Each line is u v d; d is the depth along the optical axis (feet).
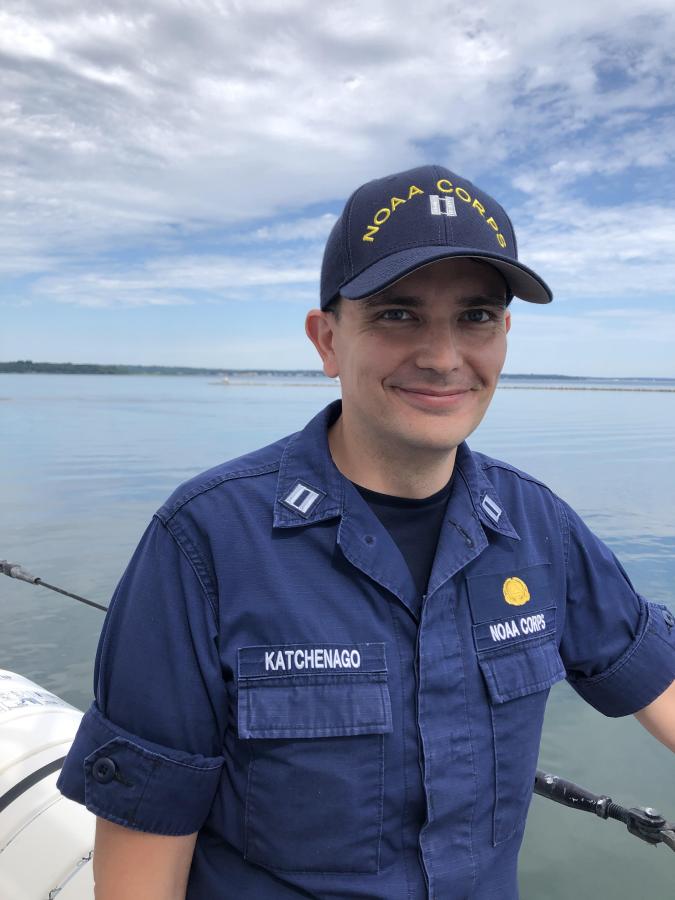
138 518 36.01
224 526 3.89
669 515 35.68
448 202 3.78
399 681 3.80
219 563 3.83
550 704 15.47
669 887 10.01
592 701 4.85
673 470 50.83
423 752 3.73
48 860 6.61
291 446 4.25
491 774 3.93
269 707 3.66
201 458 61.21
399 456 3.99
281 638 3.74
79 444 72.08
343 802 3.61
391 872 3.70
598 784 12.54
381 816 3.67
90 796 3.73
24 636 19.24
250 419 105.50
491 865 3.92
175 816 3.71
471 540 4.13
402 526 4.17
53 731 8.22
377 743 3.67
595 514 35.94
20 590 23.17
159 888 3.76
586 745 13.82
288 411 124.77
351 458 4.19
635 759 13.33
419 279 3.69
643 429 88.79
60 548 29.60
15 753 7.71
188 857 3.92
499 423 99.30
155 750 3.69
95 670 4.01
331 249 4.07
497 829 3.94
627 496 40.98
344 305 3.96
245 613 3.76
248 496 4.00
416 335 3.78
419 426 3.83
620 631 4.63
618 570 4.76
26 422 100.68
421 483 4.09
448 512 4.17
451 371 3.77
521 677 4.07
